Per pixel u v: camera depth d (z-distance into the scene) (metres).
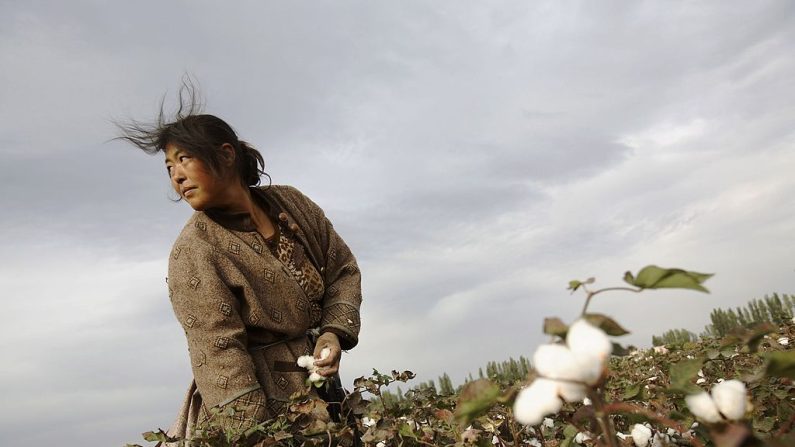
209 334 2.45
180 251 2.58
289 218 2.84
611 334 0.90
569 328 0.87
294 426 2.24
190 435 2.31
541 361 0.82
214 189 2.58
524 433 2.14
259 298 2.60
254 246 2.67
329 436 2.12
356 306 2.89
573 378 0.80
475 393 0.99
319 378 2.47
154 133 2.66
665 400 1.62
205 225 2.65
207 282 2.49
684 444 1.51
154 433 2.23
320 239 2.96
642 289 0.89
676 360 3.33
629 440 1.71
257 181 2.83
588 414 1.02
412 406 2.39
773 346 2.23
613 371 3.33
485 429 2.04
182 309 2.50
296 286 2.69
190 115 2.66
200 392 2.47
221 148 2.61
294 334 2.67
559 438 2.13
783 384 1.80
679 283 0.87
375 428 2.17
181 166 2.55
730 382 0.91
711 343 3.15
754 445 0.84
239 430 2.23
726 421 0.89
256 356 2.56
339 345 2.70
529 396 0.83
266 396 2.50
